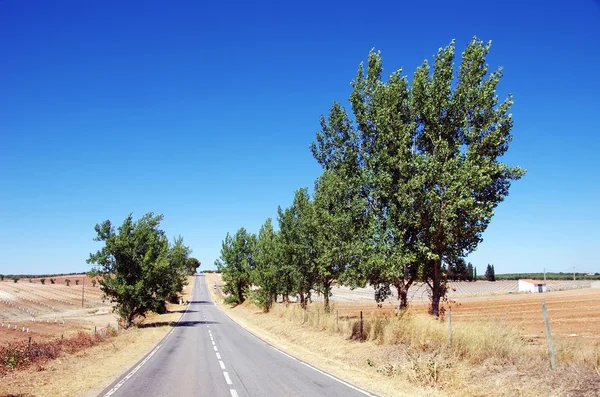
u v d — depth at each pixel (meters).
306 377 14.05
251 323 45.06
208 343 26.59
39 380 13.73
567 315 36.97
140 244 39.56
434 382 12.32
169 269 43.53
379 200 19.80
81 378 14.16
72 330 47.44
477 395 10.75
